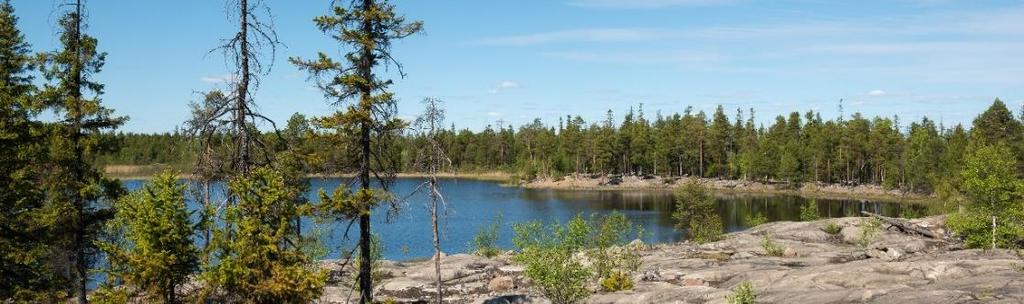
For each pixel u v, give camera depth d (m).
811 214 65.38
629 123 161.12
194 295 17.80
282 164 20.78
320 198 19.94
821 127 147.00
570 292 24.62
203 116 20.81
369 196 20.42
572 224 24.94
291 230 18.20
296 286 17.23
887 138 124.12
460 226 72.75
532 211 90.12
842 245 46.47
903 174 114.00
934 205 70.44
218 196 20.14
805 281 26.38
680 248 45.47
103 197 24.31
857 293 21.92
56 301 24.03
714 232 51.84
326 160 20.95
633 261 32.38
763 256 39.94
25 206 23.66
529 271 24.78
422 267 38.59
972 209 39.25
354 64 20.58
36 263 24.84
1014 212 35.81
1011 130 89.25
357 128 20.75
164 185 17.38
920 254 37.53
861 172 132.38
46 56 22.67
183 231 17.31
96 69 23.55
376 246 32.34
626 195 119.38
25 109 22.86
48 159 22.73
